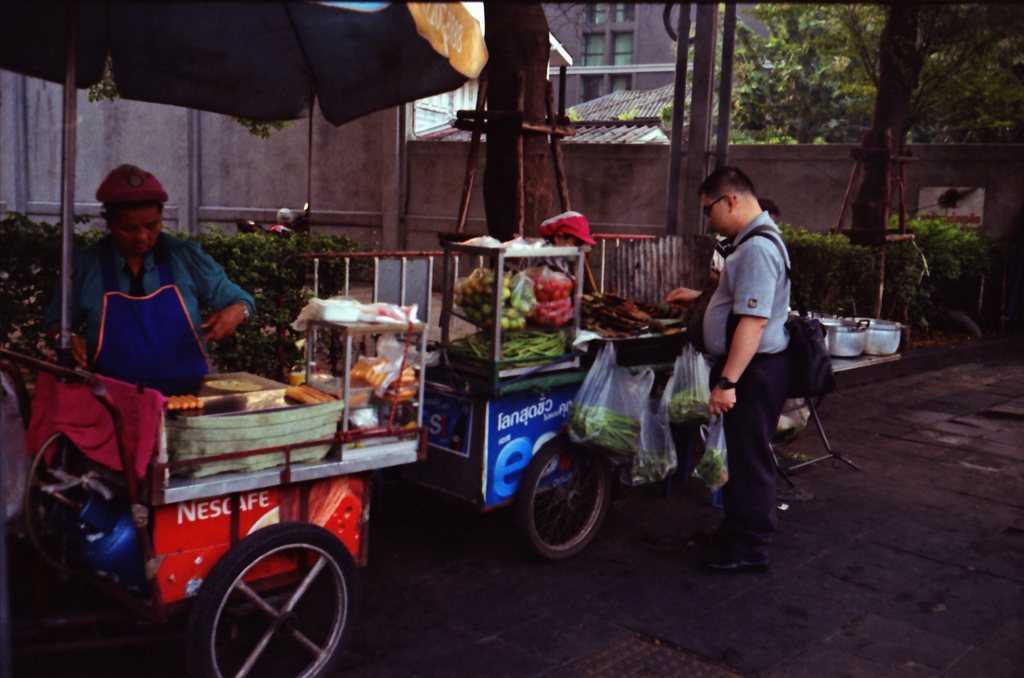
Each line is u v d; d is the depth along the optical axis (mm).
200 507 2418
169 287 2996
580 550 3947
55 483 2453
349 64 3768
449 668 2889
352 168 14188
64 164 2400
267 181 14953
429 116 14883
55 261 3865
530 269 3707
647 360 4281
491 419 3502
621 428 3727
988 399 7945
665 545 4094
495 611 3330
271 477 2508
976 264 11094
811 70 13852
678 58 8641
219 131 15273
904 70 9219
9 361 2568
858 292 9406
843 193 11953
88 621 2412
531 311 3600
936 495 5023
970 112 9945
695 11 8484
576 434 3697
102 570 2367
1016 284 11445
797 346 3652
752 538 3754
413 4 2449
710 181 3631
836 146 11930
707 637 3182
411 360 2898
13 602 2922
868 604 3516
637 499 4777
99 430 2367
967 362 10195
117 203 2777
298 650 2932
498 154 5266
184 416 2334
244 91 3986
